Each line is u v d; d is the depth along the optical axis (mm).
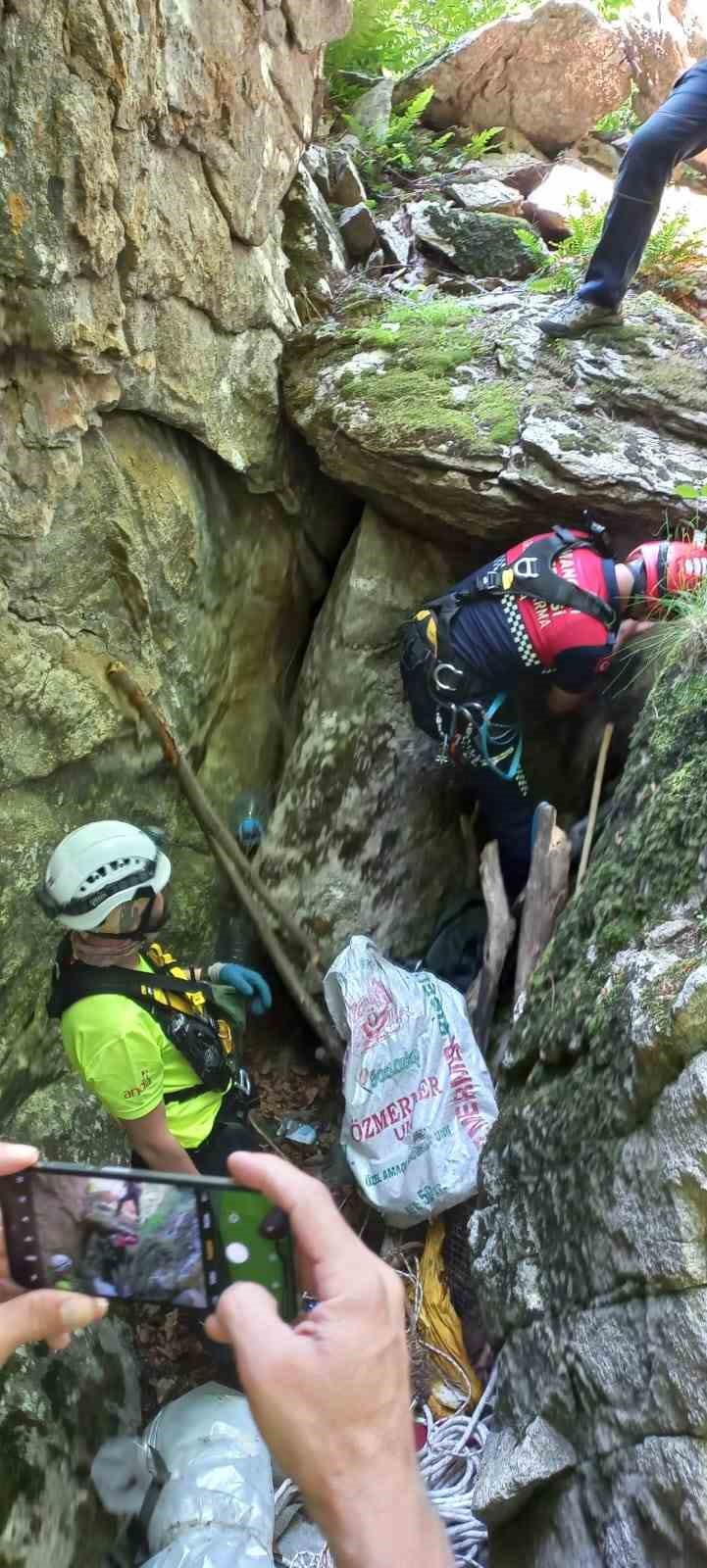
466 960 3045
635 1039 1611
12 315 2076
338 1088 3094
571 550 2682
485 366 2980
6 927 2244
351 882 3090
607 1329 1626
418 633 2814
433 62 4164
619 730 2922
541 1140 1938
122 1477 2059
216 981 2363
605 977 1870
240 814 3133
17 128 1957
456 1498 2119
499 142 4277
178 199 2455
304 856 3084
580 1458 1676
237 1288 772
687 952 1675
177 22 2314
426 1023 2615
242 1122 2281
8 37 1890
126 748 2609
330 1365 722
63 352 2174
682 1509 1380
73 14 1980
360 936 2836
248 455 2881
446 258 3609
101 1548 1962
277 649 3299
